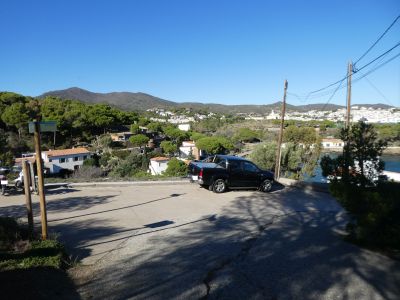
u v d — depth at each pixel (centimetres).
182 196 1316
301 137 2827
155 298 462
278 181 1808
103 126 8519
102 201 1182
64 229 823
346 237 784
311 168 2652
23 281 477
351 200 741
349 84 1670
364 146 779
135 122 10769
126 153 6344
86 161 4872
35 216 945
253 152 2775
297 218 1019
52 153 5234
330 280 541
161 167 5147
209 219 973
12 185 1261
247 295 479
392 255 675
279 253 674
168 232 824
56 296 454
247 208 1146
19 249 602
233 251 682
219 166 1448
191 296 471
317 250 696
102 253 659
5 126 6194
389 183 775
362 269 591
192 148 7462
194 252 672
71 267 579
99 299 457
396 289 512
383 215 682
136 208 1089
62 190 1379
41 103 7662
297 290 500
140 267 584
